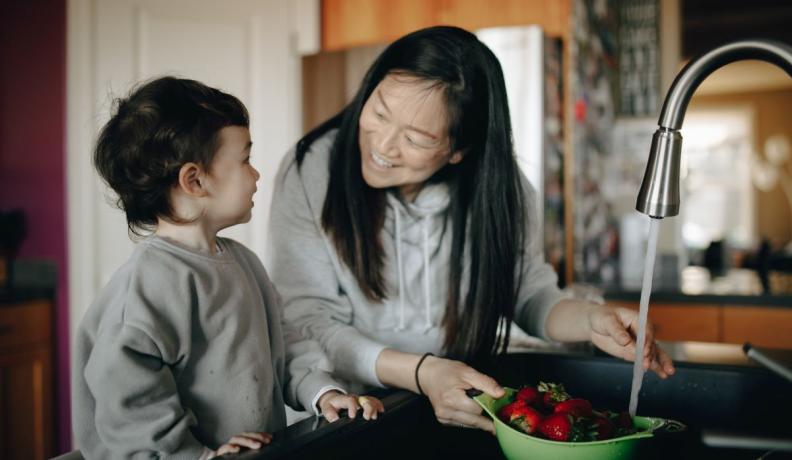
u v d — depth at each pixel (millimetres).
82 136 2633
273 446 623
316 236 1116
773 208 8828
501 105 1042
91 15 2613
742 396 1006
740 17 5559
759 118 8859
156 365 764
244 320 862
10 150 2807
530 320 1179
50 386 2658
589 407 765
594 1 2807
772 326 2346
